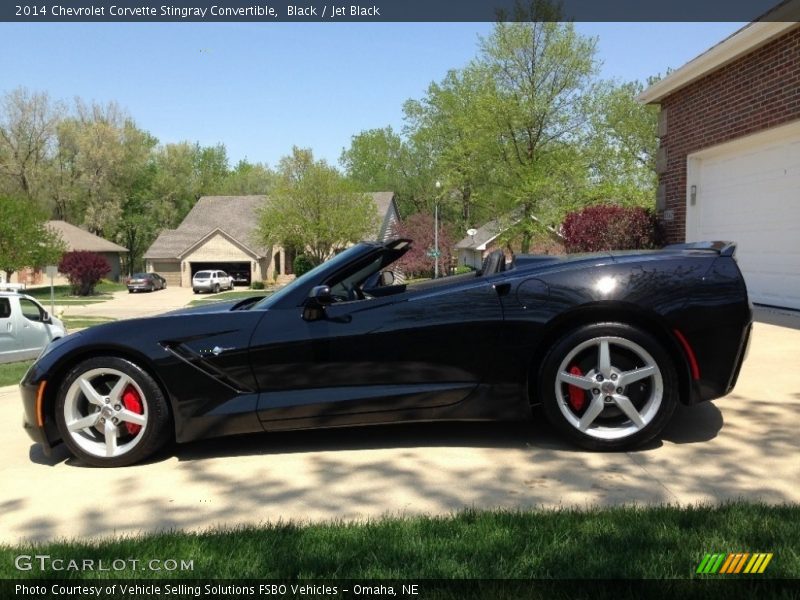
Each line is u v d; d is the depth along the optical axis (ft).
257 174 279.08
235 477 12.86
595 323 13.11
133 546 9.59
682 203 39.22
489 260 15.80
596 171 87.40
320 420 13.60
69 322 91.97
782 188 30.91
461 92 109.40
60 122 217.97
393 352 13.51
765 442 13.38
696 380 12.98
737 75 33.17
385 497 11.48
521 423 15.39
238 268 196.95
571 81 84.02
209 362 13.61
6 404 21.74
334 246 166.09
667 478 11.76
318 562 8.86
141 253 258.78
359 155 245.65
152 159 257.34
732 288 13.01
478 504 10.96
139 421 13.75
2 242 128.47
